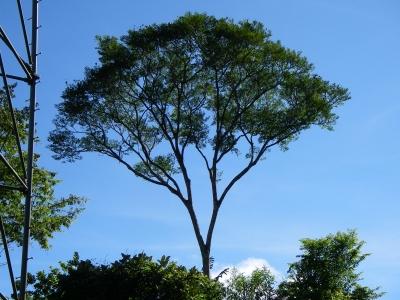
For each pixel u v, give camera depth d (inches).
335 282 625.9
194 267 382.0
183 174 693.3
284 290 614.2
